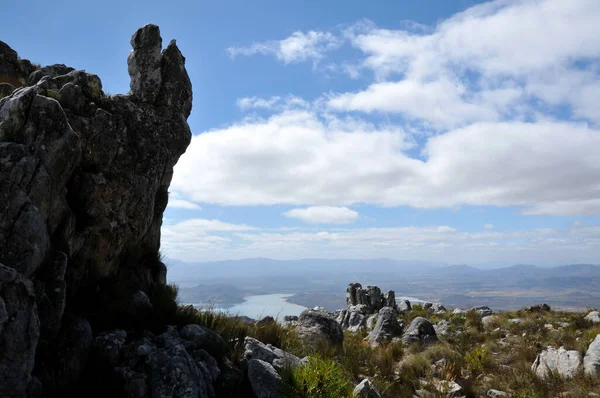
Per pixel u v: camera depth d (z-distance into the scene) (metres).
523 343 17.66
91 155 8.04
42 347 5.95
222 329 9.38
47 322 6.12
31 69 11.09
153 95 10.62
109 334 7.08
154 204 10.13
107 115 8.45
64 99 7.88
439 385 12.36
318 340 13.22
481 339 20.33
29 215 5.89
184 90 11.58
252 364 7.63
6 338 4.98
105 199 8.12
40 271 6.31
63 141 6.67
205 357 7.49
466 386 12.16
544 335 19.14
